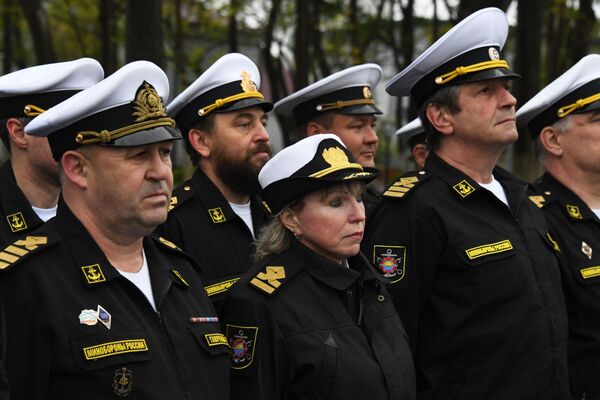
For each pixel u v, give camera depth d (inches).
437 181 154.6
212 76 168.2
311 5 458.6
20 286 104.7
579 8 419.2
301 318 122.3
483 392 143.5
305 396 119.6
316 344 120.6
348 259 135.3
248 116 167.9
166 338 111.2
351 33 508.4
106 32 377.4
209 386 113.1
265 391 119.7
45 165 144.9
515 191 157.9
